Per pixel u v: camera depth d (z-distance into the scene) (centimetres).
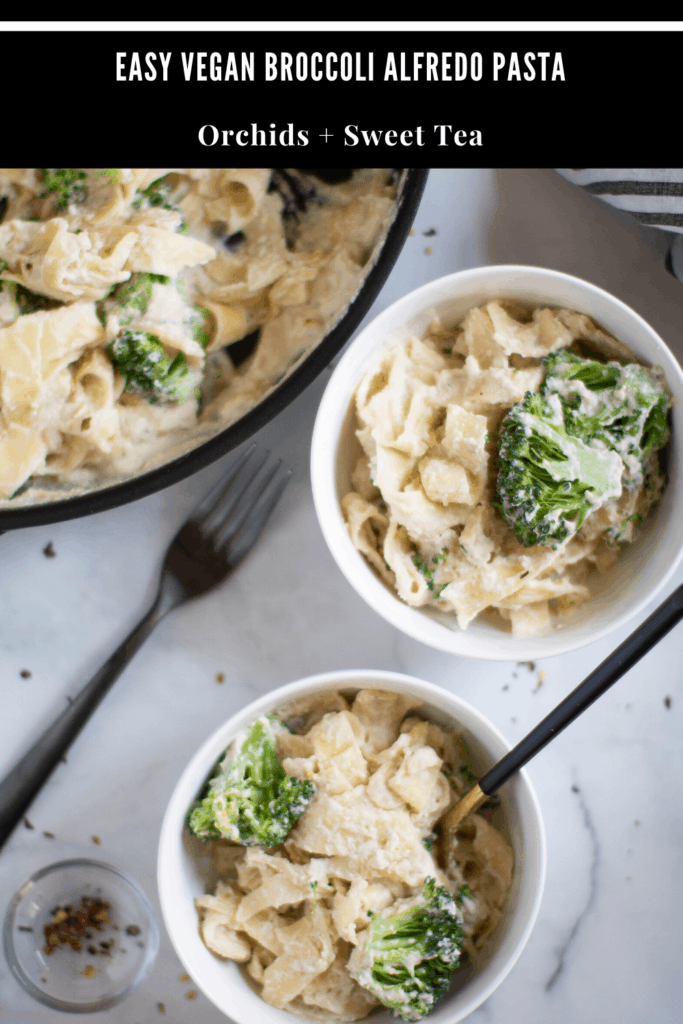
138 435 69
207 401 70
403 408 67
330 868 66
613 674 59
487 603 66
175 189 69
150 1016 73
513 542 67
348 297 68
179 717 73
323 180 69
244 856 68
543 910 74
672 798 74
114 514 73
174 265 67
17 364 66
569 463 64
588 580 69
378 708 68
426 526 66
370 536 68
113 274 66
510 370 66
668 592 74
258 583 73
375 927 65
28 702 73
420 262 73
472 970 66
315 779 67
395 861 66
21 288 67
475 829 68
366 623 73
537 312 68
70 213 68
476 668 73
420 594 67
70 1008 74
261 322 70
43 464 68
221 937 67
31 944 74
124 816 73
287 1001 66
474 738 68
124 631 73
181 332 68
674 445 67
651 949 74
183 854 67
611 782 74
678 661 74
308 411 73
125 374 68
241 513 72
